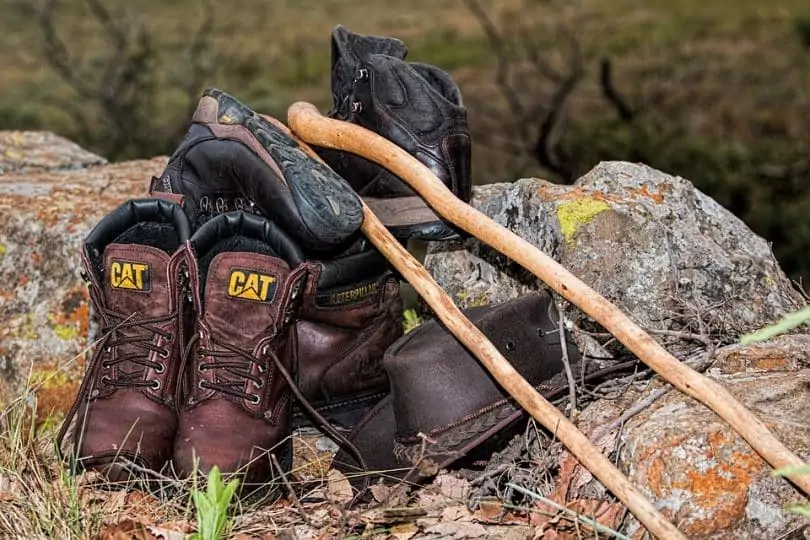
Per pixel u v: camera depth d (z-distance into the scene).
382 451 2.27
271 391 2.25
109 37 10.45
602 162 2.54
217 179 2.34
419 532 2.15
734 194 5.23
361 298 2.38
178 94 9.17
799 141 5.74
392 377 2.24
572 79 6.32
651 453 2.09
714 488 2.05
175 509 2.19
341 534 2.10
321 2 16.62
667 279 2.37
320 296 2.34
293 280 2.24
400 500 2.17
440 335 2.27
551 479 2.21
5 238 2.62
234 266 2.24
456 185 2.38
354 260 2.36
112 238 2.29
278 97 8.04
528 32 11.37
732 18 13.60
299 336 2.35
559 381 2.25
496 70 11.42
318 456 2.37
